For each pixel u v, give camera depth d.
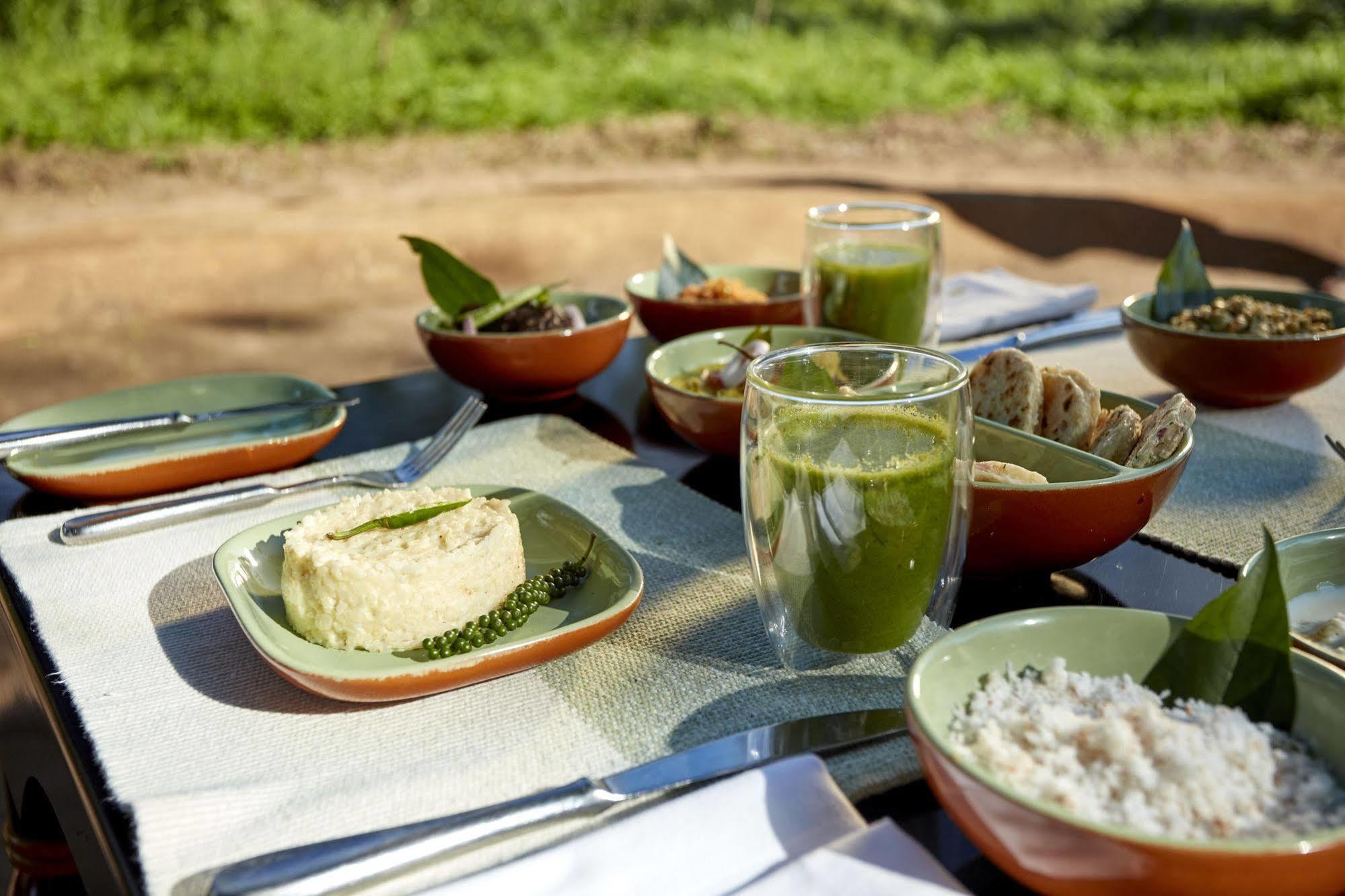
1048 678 0.54
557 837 0.53
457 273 1.25
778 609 0.67
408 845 0.51
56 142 6.39
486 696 0.66
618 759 0.60
